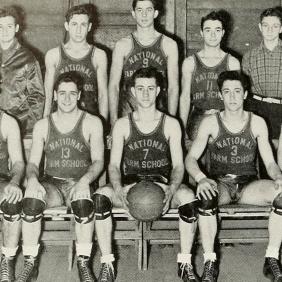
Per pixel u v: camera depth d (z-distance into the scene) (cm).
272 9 391
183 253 302
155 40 401
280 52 396
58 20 509
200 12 507
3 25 386
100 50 397
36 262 306
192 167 319
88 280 291
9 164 360
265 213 321
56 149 331
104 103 396
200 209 296
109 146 388
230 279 308
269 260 303
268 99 396
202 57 398
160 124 327
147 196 289
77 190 296
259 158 387
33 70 399
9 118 332
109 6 505
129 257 350
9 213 292
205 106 397
